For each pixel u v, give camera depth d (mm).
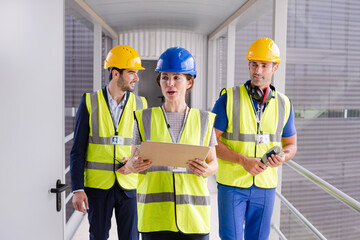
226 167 2242
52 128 1550
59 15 1627
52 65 1544
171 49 1614
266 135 2209
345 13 13070
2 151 1105
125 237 2281
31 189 1326
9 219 1151
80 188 2104
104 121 2207
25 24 1271
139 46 7504
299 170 2105
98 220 2209
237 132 2223
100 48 5449
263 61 2119
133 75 2242
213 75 7676
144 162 1528
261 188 2209
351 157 16031
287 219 15312
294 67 12836
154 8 5051
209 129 1681
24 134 1265
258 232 2291
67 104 6336
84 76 6453
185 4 4820
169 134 1639
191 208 1602
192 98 7754
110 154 2195
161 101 8031
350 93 14086
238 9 5000
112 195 2211
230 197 2217
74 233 3672
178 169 1625
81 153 2148
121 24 6297
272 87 2270
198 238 1595
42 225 1437
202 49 7742
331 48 12961
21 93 1238
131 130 2268
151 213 1617
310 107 14078
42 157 1436
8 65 1144
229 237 2223
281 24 3191
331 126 14984
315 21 12406
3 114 1111
